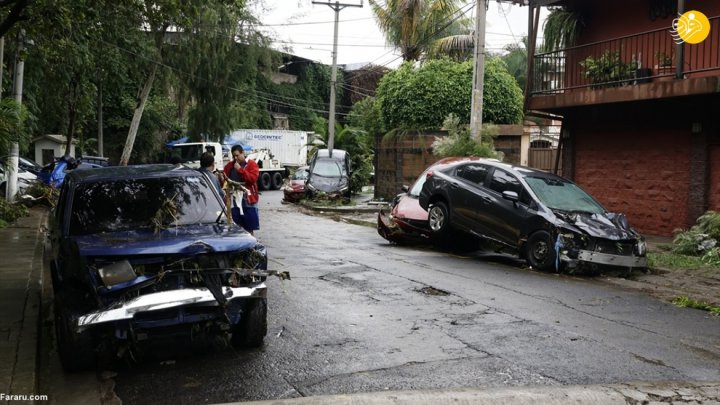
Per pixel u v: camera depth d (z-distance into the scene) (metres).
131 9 13.45
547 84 16.77
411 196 14.27
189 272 5.49
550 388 4.98
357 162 33.97
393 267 10.52
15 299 7.84
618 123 15.84
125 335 5.32
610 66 15.25
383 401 4.66
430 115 24.64
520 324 6.97
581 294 8.70
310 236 15.38
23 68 18.69
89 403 4.84
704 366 5.67
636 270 10.57
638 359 5.83
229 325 5.70
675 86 12.91
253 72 34.91
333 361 5.73
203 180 7.05
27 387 4.99
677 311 7.86
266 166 40.91
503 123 24.83
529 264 10.82
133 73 31.91
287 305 7.74
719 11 13.79
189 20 12.14
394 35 33.34
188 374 5.45
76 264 5.46
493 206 11.59
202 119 34.28
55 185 20.70
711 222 12.39
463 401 4.70
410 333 6.59
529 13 16.53
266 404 4.58
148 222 6.34
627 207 15.71
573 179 17.30
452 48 31.95
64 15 11.27
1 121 14.33
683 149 14.24
